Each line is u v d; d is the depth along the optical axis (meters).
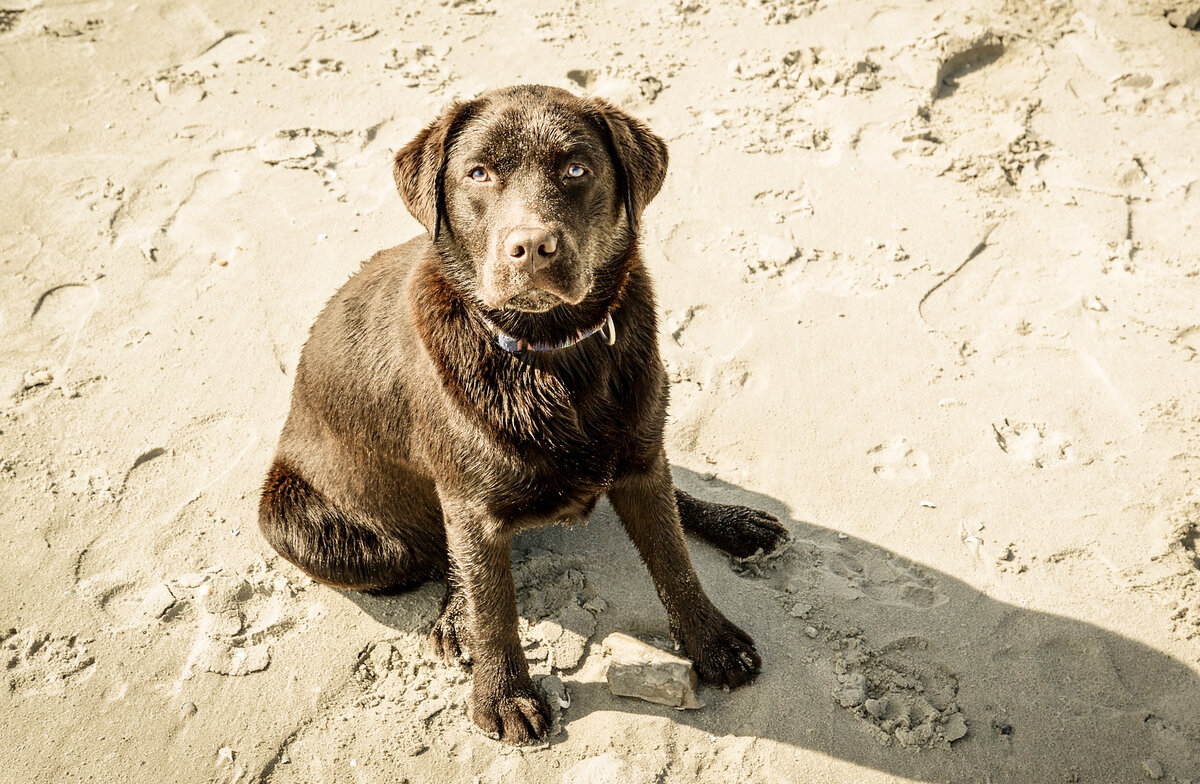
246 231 2.06
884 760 1.46
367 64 2.39
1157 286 1.95
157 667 1.56
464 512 1.44
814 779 1.45
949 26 2.42
